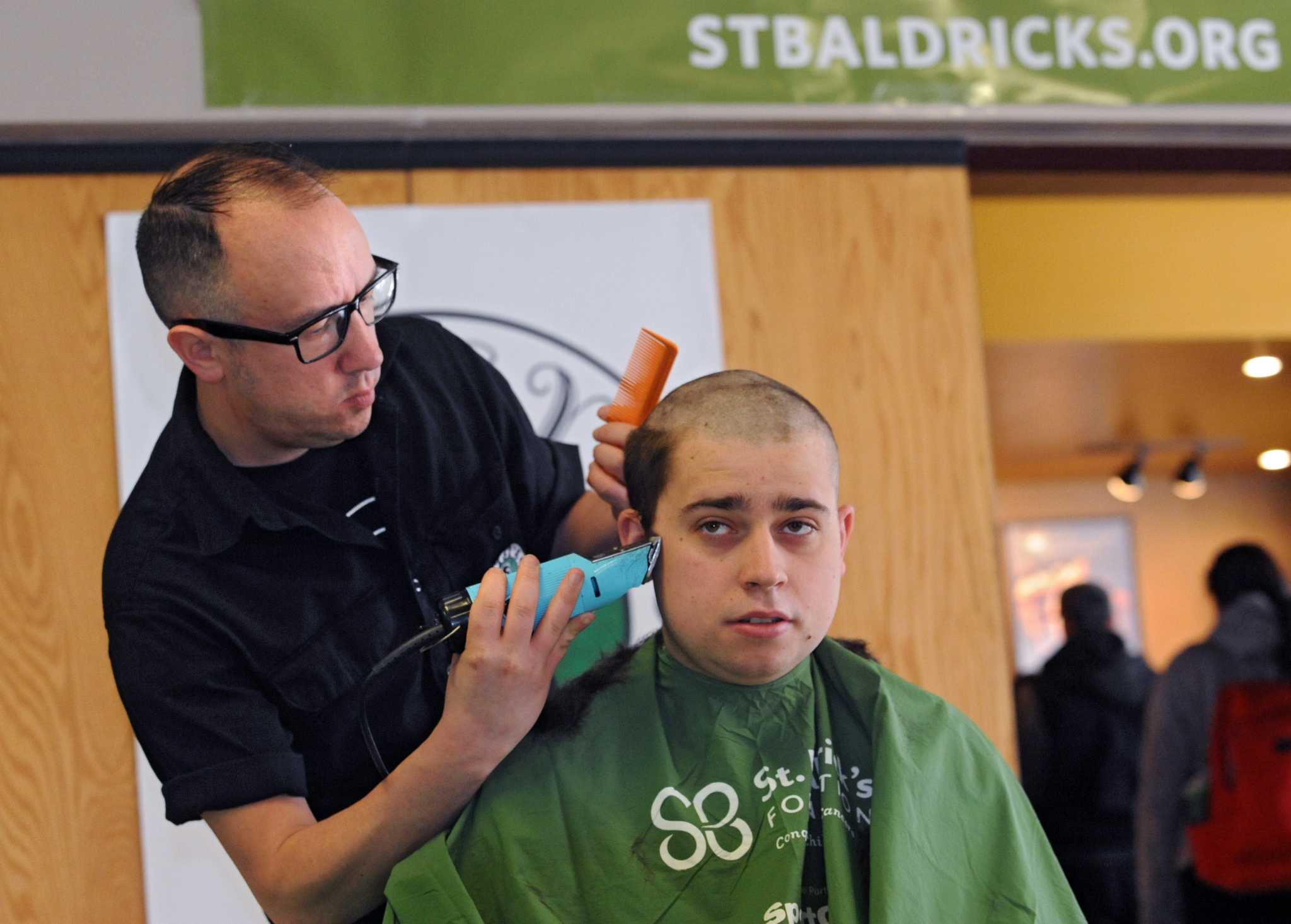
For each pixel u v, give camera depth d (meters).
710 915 1.08
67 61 2.02
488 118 2.10
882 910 1.01
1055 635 5.85
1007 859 1.08
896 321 2.24
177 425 1.38
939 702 1.17
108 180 2.04
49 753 1.92
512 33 2.11
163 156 2.05
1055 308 3.54
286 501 1.36
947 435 2.22
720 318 2.18
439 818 1.10
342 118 2.06
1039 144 2.34
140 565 1.32
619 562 1.09
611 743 1.14
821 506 1.08
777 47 2.19
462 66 2.09
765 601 1.06
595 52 2.13
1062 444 5.16
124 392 1.99
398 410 1.44
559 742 1.14
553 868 1.08
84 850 1.91
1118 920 3.26
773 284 2.20
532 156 2.15
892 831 1.05
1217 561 3.06
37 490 1.96
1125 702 3.32
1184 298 3.59
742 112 2.17
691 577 1.08
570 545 1.58
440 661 1.42
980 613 2.19
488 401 1.54
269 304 1.16
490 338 2.09
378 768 1.23
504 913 1.07
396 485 1.42
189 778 1.22
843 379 2.21
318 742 1.35
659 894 1.08
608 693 1.17
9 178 2.01
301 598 1.35
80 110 2.01
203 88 2.04
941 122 2.25
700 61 2.16
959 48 2.24
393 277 1.29
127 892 1.91
